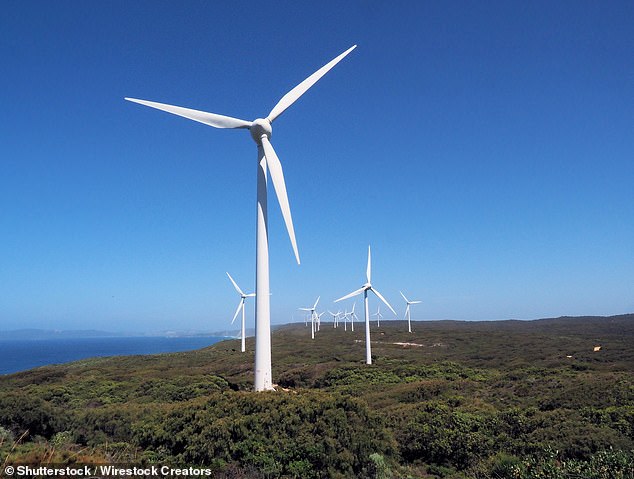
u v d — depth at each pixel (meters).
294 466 12.45
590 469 11.55
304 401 15.25
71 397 31.88
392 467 14.11
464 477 13.82
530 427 16.52
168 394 30.70
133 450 14.16
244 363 52.09
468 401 22.09
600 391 21.44
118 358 69.38
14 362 139.50
